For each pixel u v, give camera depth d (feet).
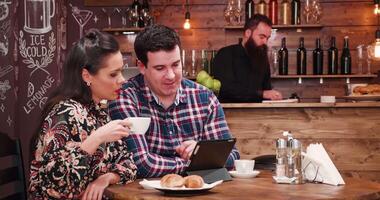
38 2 17.15
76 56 6.91
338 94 19.48
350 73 18.66
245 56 16.62
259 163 8.71
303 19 19.34
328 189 6.44
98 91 7.00
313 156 6.96
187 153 7.46
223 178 7.15
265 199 5.81
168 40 7.62
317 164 6.91
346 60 18.63
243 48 16.66
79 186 6.40
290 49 19.65
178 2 19.93
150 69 7.75
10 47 16.89
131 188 6.65
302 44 18.89
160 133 8.05
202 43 19.84
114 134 6.43
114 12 19.88
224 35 19.79
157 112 8.07
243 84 16.55
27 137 17.06
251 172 7.51
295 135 13.75
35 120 17.11
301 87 19.60
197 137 8.23
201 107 8.27
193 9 19.90
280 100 14.76
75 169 6.34
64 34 19.22
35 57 17.17
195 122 8.21
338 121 13.67
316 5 18.54
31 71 17.16
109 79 6.93
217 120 8.35
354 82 19.26
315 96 19.54
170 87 7.77
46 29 17.19
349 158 13.67
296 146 6.94
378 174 13.62
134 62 19.80
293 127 13.75
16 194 7.59
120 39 19.90
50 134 6.55
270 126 13.80
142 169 7.52
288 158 6.97
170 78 7.68
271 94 15.97
